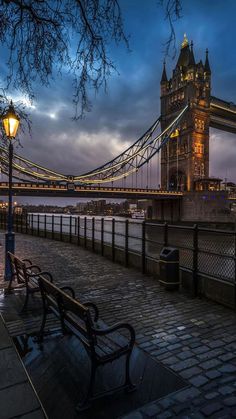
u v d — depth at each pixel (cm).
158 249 988
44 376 352
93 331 309
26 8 317
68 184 6950
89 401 306
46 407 304
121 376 355
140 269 985
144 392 328
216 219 8700
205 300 661
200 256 731
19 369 281
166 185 12031
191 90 11219
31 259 1204
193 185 10838
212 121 12638
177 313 579
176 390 332
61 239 1909
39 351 408
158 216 10300
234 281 598
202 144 11319
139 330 496
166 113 12025
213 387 338
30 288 579
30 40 338
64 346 421
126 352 327
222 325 520
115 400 314
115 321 537
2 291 698
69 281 835
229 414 296
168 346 438
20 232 2569
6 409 226
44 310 445
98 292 725
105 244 1284
